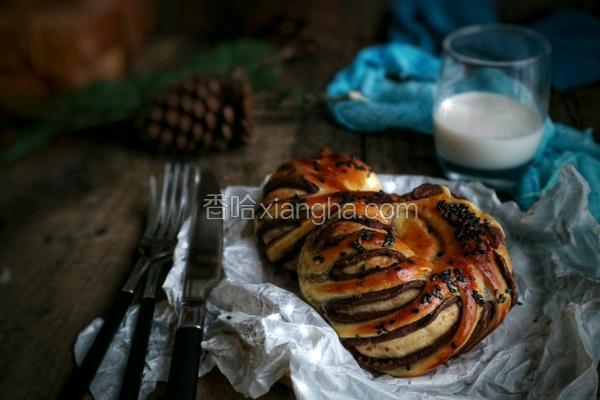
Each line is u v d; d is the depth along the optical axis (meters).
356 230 0.33
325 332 0.31
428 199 0.35
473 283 0.32
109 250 0.42
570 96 0.53
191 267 0.35
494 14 0.63
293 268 0.36
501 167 0.42
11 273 0.52
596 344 0.32
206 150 0.50
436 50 0.63
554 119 0.50
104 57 0.77
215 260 0.36
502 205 0.39
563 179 0.37
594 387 0.30
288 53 0.61
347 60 0.61
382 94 0.53
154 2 0.81
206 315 0.35
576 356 0.31
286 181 0.38
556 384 0.31
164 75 0.57
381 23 0.69
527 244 0.38
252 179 0.47
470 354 0.33
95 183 0.49
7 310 0.38
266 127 0.52
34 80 0.74
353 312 0.32
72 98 0.56
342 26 0.69
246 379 0.31
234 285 0.34
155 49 0.69
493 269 0.32
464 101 0.43
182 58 0.67
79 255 0.42
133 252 0.42
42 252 0.45
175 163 0.50
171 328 0.35
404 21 0.64
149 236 0.41
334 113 0.51
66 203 0.48
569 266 0.36
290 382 0.32
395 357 0.31
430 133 0.49
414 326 0.31
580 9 0.66
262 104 0.54
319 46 0.63
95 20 0.74
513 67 0.42
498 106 0.43
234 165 0.49
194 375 0.31
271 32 0.66
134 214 0.45
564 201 0.37
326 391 0.30
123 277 0.40
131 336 0.34
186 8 0.80
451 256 0.33
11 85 0.74
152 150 0.52
